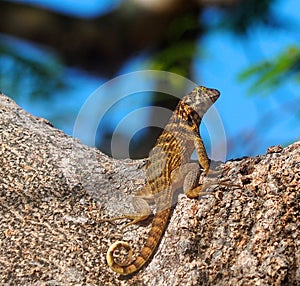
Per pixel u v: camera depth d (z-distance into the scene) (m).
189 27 17.22
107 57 17.22
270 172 12.48
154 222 12.34
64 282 12.00
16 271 12.07
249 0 17.47
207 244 12.05
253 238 11.97
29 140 13.70
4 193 12.89
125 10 16.97
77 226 12.63
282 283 11.60
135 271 12.09
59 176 13.24
